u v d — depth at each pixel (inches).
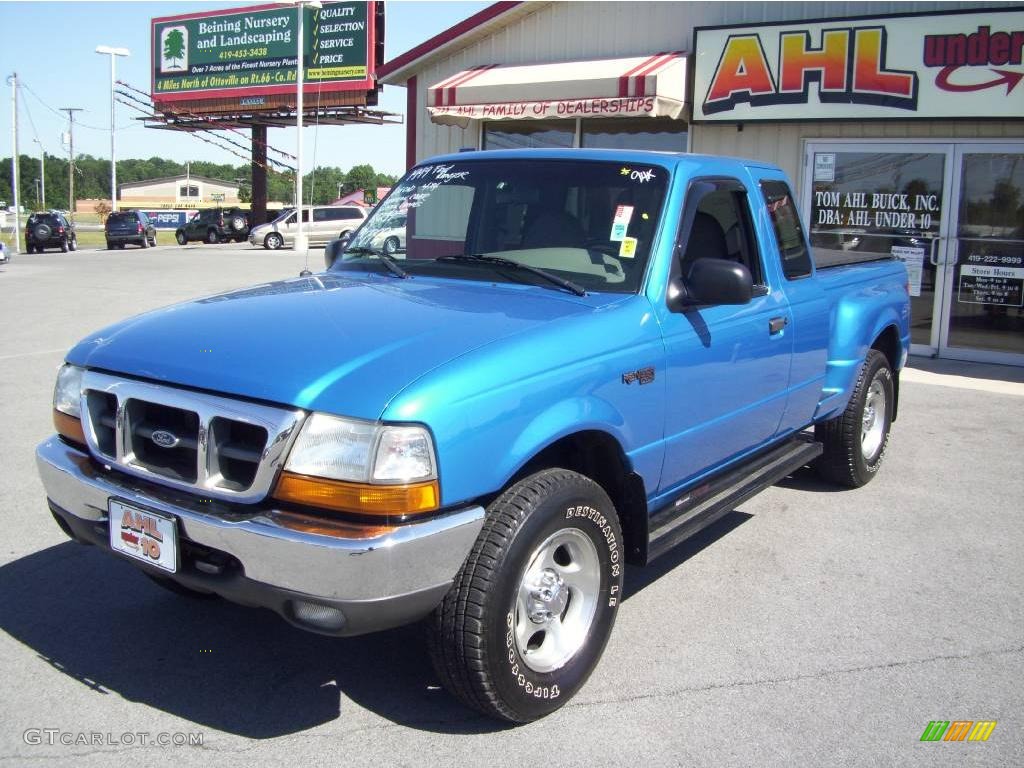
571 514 128.2
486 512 121.9
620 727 131.0
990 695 141.3
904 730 131.5
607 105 450.0
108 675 143.3
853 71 416.5
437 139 561.9
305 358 118.8
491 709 124.4
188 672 144.6
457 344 123.2
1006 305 415.2
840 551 199.5
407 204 184.9
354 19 1544.0
